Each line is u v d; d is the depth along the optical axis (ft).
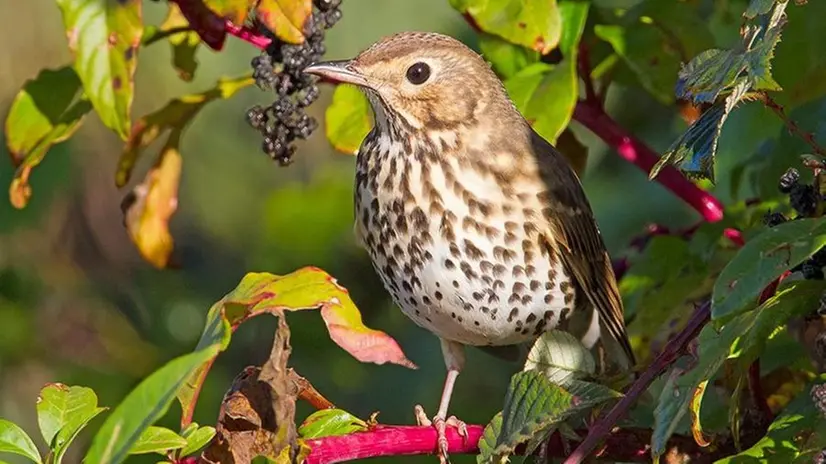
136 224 32.19
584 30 31.50
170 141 31.91
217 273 48.75
